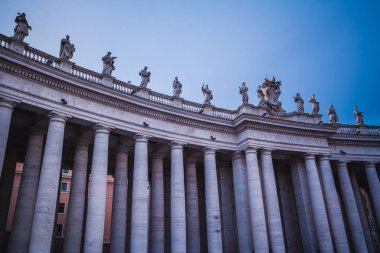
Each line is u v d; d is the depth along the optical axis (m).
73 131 30.86
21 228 25.62
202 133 34.53
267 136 36.25
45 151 24.41
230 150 35.88
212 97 38.12
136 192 28.33
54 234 30.31
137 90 32.12
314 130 38.53
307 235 36.53
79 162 29.70
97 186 26.05
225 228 36.78
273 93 41.38
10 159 31.58
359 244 38.59
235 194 35.38
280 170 42.16
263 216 32.38
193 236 34.72
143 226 27.47
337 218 36.72
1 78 23.22
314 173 37.44
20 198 26.28
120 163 32.31
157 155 34.91
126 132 29.83
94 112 27.67
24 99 23.94
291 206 40.72
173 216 30.27
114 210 30.69
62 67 27.28
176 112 32.59
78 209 28.11
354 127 44.81
